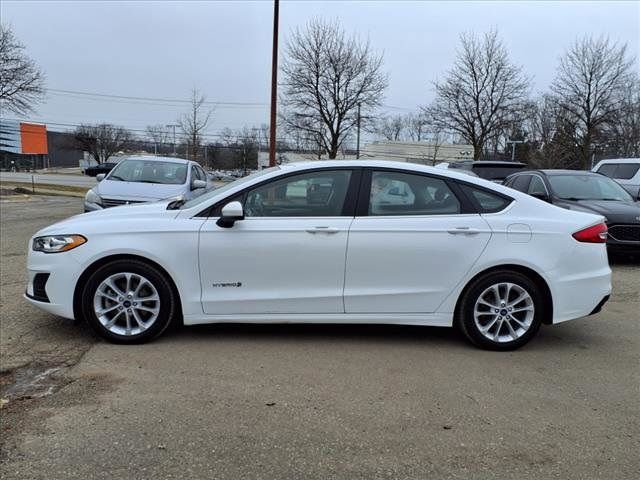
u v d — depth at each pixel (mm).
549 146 46594
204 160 62281
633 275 8180
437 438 3262
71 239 4590
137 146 91312
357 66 38781
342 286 4660
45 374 4066
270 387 3900
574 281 4742
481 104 43188
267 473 2881
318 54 38500
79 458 2973
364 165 4773
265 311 4668
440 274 4668
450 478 2875
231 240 4578
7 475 2812
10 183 40469
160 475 2840
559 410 3652
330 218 4645
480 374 4223
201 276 4609
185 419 3418
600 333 5328
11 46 29953
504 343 4715
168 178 10992
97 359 4352
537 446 3201
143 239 4570
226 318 4668
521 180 10984
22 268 7750
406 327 5340
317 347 4723
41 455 2996
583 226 4801
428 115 48406
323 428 3348
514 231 4684
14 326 5137
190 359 4383
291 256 4602
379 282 4664
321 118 39562
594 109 40344
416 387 3955
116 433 3234
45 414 3449
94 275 4594
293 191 4707
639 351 4820
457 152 58938
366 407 3631
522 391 3932
